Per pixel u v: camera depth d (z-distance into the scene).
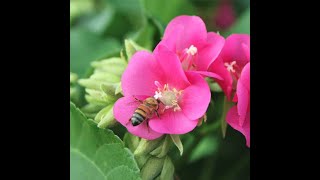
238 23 0.41
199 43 0.32
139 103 0.30
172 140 0.30
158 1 0.41
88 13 0.48
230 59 0.33
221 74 0.32
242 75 0.31
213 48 0.32
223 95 0.35
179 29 0.31
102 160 0.31
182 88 0.30
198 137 0.36
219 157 0.38
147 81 0.30
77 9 0.47
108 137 0.30
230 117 0.31
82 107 0.35
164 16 0.41
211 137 0.37
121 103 0.30
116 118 0.30
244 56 0.33
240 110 0.30
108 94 0.31
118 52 0.36
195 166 0.36
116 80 0.33
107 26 0.45
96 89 0.33
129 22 0.45
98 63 0.34
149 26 0.38
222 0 0.43
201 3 0.42
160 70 0.31
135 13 0.45
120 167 0.30
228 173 0.38
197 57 0.31
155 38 0.38
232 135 0.37
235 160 0.38
